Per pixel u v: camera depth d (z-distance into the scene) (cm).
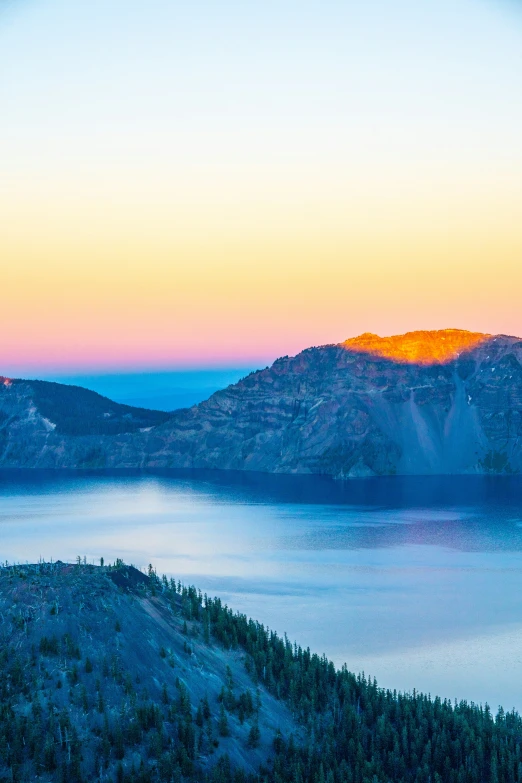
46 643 19450
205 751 18450
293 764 18550
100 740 17912
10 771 16838
